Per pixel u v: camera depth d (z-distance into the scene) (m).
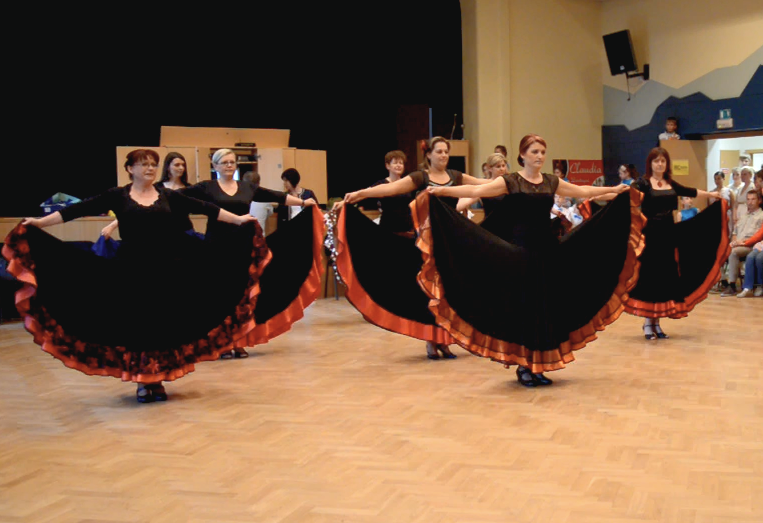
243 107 11.30
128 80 10.37
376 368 5.36
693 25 11.55
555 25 12.32
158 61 10.49
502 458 3.41
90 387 5.05
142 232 4.45
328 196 12.26
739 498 2.92
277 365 5.53
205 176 9.71
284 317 5.88
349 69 11.79
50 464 3.48
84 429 4.04
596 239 4.88
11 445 3.78
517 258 4.63
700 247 6.46
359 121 12.25
